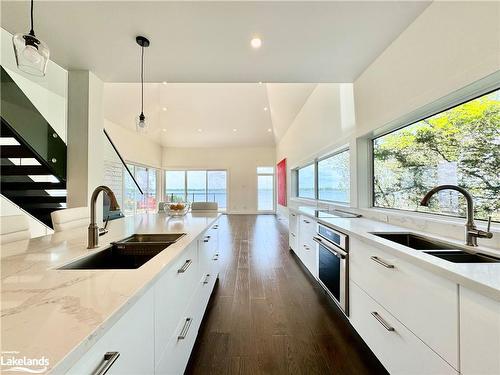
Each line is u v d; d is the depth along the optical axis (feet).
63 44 7.48
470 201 4.50
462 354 2.94
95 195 4.37
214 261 8.95
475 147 5.14
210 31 6.81
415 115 6.63
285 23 6.46
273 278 10.17
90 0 5.71
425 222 5.98
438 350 3.31
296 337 6.16
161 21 6.41
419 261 3.61
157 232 5.93
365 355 5.51
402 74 6.74
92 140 9.52
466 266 3.21
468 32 4.71
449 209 5.82
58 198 12.39
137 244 5.04
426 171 6.62
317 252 8.94
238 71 9.13
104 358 2.02
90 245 4.35
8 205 11.43
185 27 6.64
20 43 4.90
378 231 6.07
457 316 3.01
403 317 4.07
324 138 13.33
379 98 7.90
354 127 9.64
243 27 6.63
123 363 2.35
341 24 6.48
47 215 12.46
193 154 33.73
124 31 6.84
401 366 4.11
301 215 11.65
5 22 6.46
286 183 26.08
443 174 6.02
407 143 7.40
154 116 26.14
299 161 19.63
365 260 5.43
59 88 13.67
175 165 33.53
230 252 14.28
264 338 6.11
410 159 7.27
